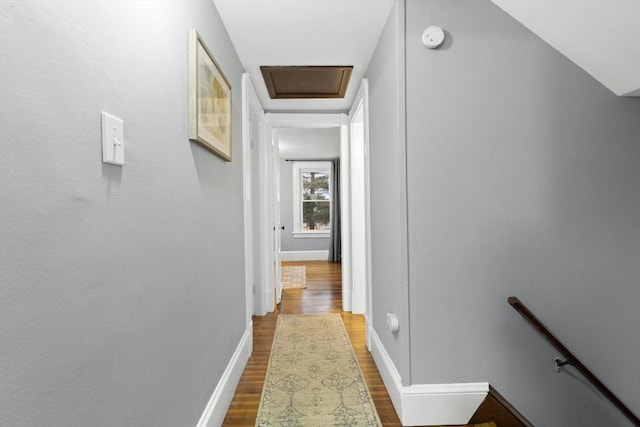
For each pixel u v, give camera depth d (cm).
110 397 86
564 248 184
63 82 69
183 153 137
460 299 183
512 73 182
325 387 224
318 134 524
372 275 269
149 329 107
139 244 101
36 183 62
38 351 63
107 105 85
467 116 181
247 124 267
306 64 270
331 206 760
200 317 156
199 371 154
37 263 63
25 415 60
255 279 371
